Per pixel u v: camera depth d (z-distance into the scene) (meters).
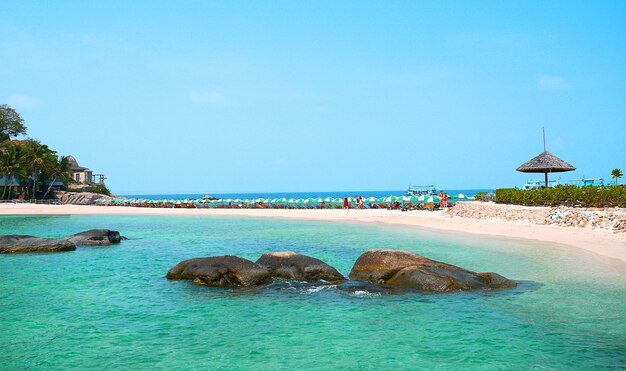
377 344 10.57
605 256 21.22
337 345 10.51
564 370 9.07
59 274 18.83
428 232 35.03
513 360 9.57
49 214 63.12
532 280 16.98
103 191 111.56
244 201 83.94
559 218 32.16
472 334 11.20
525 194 41.31
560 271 18.53
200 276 16.78
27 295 15.20
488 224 37.12
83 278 18.02
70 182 103.81
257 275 16.59
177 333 11.38
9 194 90.06
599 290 15.39
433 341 10.74
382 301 14.38
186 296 15.09
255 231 38.25
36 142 99.44
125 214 63.44
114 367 9.28
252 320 12.48
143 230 39.66
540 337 10.95
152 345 10.52
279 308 13.67
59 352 10.09
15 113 111.00
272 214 60.53
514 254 22.92
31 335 11.20
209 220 52.41
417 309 13.46
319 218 53.59
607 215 28.58
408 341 10.76
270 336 11.16
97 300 14.55
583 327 11.66
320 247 27.50
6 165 87.06
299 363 9.47
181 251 25.92
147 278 17.98
